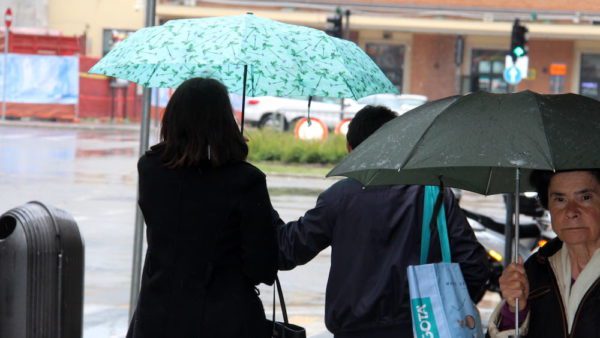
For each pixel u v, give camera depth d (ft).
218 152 32.55
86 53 365.40
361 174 31.09
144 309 33.17
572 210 27.25
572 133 24.95
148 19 59.93
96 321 71.87
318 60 37.50
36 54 314.35
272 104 289.94
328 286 35.63
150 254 33.40
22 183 160.66
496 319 28.60
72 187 158.81
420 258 34.42
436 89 378.12
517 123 25.31
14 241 38.45
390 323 34.58
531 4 355.97
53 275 38.68
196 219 32.58
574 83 375.45
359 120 36.83
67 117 314.96
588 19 297.12
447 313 31.35
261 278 33.06
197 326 32.37
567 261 27.78
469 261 34.81
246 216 32.60
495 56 377.30
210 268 32.50
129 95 329.11
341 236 35.24
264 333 33.58
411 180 32.42
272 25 37.93
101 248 105.19
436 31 366.84
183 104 32.58
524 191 32.71
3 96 310.65
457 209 35.17
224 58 35.42
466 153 25.00
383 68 378.94
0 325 38.63
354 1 308.60
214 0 298.56
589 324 26.68
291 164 223.92
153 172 33.12
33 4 363.97
